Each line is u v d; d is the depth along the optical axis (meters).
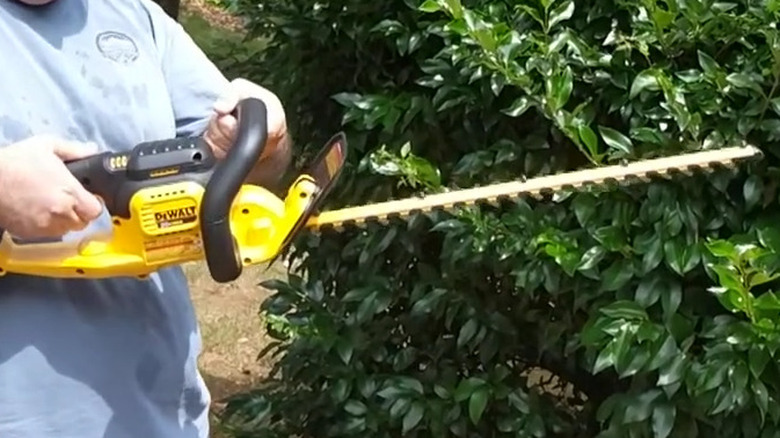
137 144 1.96
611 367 3.16
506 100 3.14
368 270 3.46
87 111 1.95
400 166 2.96
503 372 3.27
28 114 1.89
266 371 5.55
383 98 3.30
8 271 1.89
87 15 2.02
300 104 3.72
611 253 2.90
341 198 3.46
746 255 2.58
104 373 1.94
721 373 2.73
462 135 3.31
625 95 2.96
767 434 2.84
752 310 2.63
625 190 2.87
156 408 2.03
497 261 3.06
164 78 2.13
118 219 1.88
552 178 2.28
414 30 3.25
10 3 1.93
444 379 3.36
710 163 2.35
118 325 1.97
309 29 3.51
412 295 3.35
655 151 2.83
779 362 2.71
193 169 1.87
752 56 2.86
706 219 2.90
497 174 3.16
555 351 3.25
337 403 3.48
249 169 1.87
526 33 3.05
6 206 1.76
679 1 2.88
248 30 3.90
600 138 3.06
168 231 1.87
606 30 3.08
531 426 3.22
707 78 2.81
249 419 3.76
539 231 2.95
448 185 3.32
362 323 3.45
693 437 2.93
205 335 5.95
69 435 1.90
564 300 3.14
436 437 3.29
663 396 2.90
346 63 3.60
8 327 1.89
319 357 3.53
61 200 1.76
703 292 2.91
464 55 2.95
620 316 2.83
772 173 2.85
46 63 1.93
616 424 2.95
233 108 2.00
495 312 3.27
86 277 1.91
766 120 2.79
